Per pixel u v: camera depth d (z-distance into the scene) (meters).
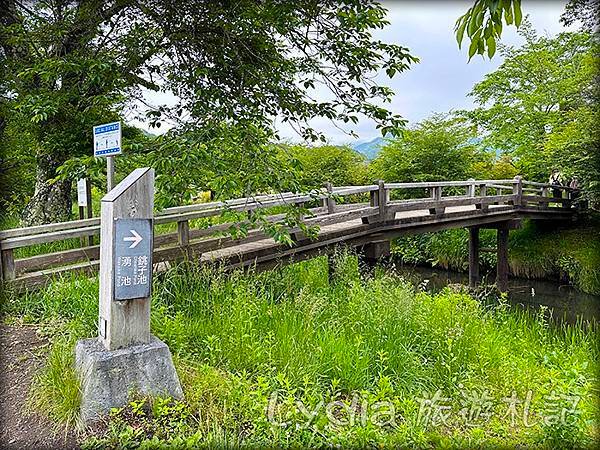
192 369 3.53
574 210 16.55
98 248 5.55
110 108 6.73
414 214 11.56
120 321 3.08
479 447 2.83
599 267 13.10
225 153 5.05
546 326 6.59
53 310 4.35
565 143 13.12
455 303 5.55
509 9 1.95
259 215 4.96
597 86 12.34
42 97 5.58
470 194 12.57
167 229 8.54
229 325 4.17
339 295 6.07
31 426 2.80
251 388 3.14
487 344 4.68
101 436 2.67
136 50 5.93
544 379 3.92
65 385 2.95
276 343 4.01
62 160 7.17
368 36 5.91
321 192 5.88
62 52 6.45
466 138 17.47
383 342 4.52
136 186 3.12
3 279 4.70
